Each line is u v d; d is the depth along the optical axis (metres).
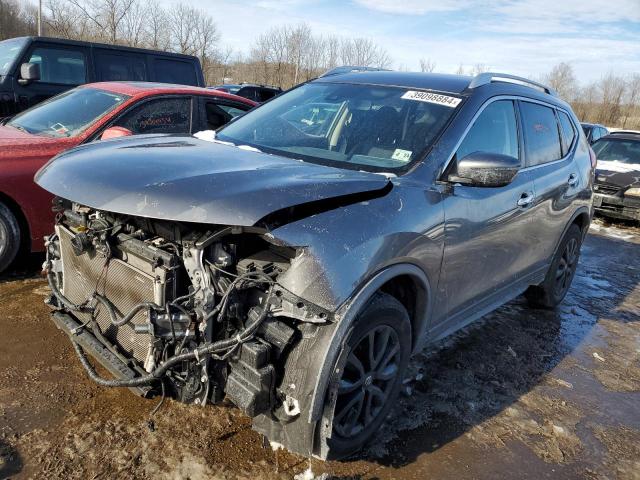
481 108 3.40
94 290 2.72
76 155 2.84
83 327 2.80
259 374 2.20
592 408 3.56
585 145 5.14
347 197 2.50
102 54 7.64
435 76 3.82
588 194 5.00
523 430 3.20
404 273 2.63
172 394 2.42
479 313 3.70
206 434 2.74
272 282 2.25
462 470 2.78
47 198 4.20
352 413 2.63
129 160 2.60
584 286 6.20
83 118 4.99
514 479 2.78
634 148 10.92
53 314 2.96
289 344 2.29
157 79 8.16
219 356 2.29
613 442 3.21
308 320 2.21
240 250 2.42
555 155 4.46
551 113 4.49
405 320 2.76
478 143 3.35
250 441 2.73
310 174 2.58
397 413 3.18
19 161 4.13
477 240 3.22
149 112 5.23
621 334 4.88
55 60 7.30
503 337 4.46
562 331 4.76
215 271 2.29
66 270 3.00
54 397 2.89
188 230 2.36
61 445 2.55
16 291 4.09
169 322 2.29
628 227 9.95
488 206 3.27
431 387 3.52
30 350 3.31
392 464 2.75
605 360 4.30
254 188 2.28
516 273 4.06
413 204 2.71
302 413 2.26
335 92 3.77
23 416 2.72
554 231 4.50
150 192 2.26
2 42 7.66
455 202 2.98
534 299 5.12
